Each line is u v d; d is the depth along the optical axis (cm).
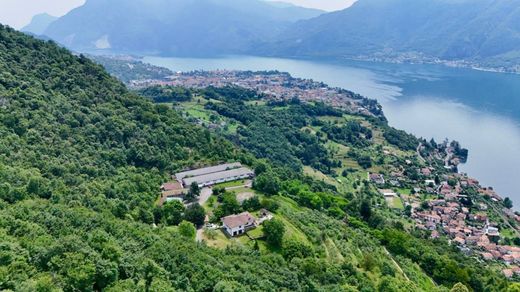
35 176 12750
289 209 17300
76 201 12475
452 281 15650
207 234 13738
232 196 16238
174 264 9525
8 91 17025
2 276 7269
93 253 8412
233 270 10306
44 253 8169
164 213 14588
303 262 12494
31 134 15512
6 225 9181
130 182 15975
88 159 16212
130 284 8100
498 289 15488
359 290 12238
